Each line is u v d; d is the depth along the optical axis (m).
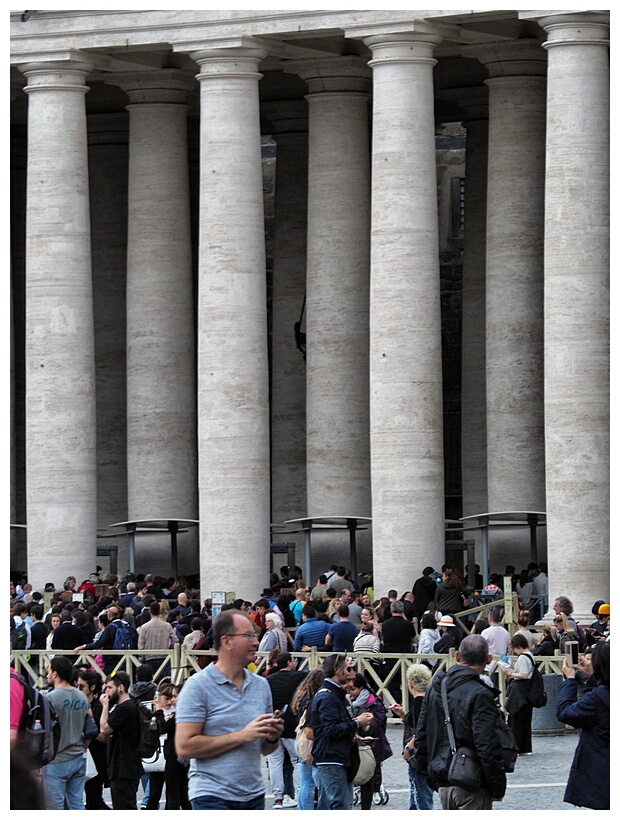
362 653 30.59
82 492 47.09
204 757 15.32
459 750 17.62
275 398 55.53
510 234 47.53
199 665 31.50
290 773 25.41
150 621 33.09
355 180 48.88
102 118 58.12
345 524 48.41
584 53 41.16
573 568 40.69
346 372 48.81
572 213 40.94
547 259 41.34
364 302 49.12
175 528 48.38
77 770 21.61
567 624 31.80
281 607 37.91
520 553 47.44
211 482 45.03
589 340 40.91
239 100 45.38
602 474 40.91
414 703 21.98
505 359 47.62
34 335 47.19
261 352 45.38
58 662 21.59
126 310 55.97
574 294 40.91
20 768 9.80
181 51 45.75
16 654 32.69
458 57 51.94
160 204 50.44
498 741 17.50
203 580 45.19
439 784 17.98
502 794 17.66
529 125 47.50
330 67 48.50
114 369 57.44
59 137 47.22
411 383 43.00
